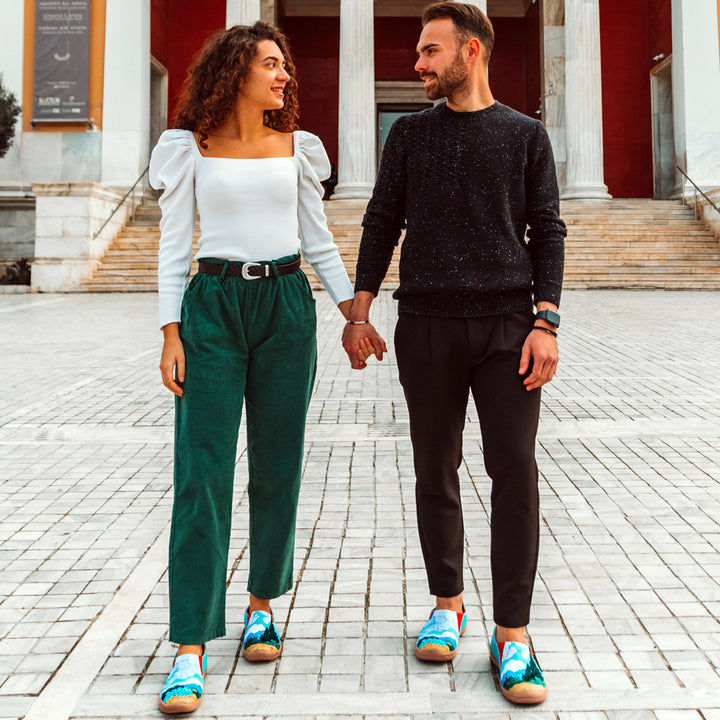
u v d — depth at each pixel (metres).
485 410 2.22
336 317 11.83
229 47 2.12
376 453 4.61
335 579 2.87
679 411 5.49
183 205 2.20
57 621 2.55
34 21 22.12
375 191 2.41
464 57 2.19
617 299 14.62
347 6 21.45
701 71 21.83
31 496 3.86
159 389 6.56
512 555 2.16
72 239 17.66
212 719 1.99
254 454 2.29
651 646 2.35
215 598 2.14
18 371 7.44
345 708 2.04
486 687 2.14
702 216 19.70
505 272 2.19
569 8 21.86
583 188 21.33
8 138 21.73
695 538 3.22
